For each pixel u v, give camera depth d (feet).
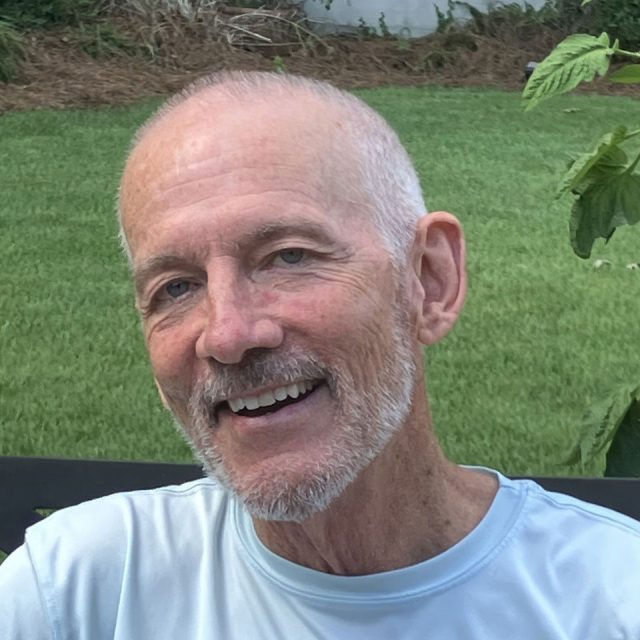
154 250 4.33
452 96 34.35
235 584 4.92
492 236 20.77
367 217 4.34
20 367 14.87
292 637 4.73
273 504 4.22
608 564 4.80
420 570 4.68
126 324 16.43
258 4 39.65
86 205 22.35
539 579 4.76
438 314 4.65
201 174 4.28
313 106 4.43
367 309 4.25
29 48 34.37
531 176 25.04
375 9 40.60
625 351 15.48
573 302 17.40
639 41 38.88
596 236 6.63
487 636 4.66
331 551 4.71
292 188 4.24
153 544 5.15
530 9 40.45
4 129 28.40
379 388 4.31
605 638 4.66
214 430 4.36
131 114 30.30
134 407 13.70
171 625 4.96
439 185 24.22
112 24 36.60
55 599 5.08
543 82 5.93
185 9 37.22
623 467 6.77
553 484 6.62
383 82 36.32
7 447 12.63
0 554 8.44
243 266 4.23
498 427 13.07
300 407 4.22
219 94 4.48
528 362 15.05
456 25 40.06
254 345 4.12
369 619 4.67
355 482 4.55
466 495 4.99
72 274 18.47
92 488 7.04
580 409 13.61
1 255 19.38
